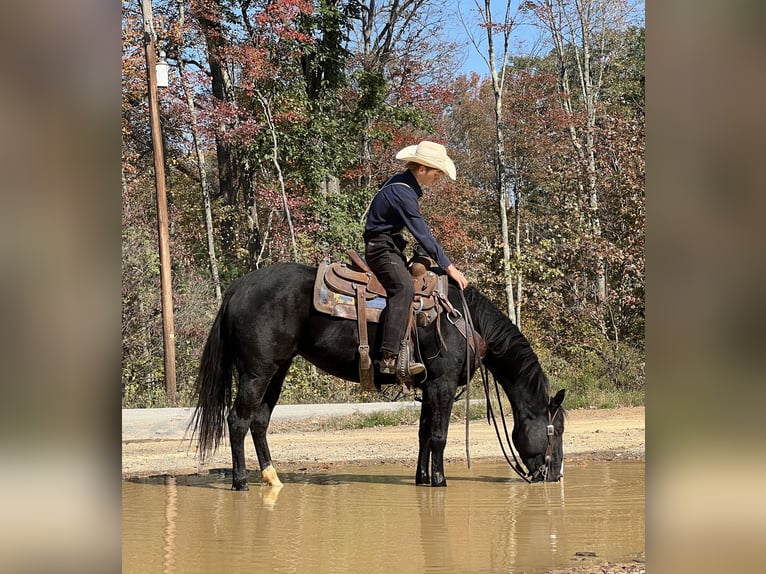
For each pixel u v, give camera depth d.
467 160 42.19
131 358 18.91
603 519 6.36
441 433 7.97
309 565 4.92
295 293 7.74
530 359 8.13
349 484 8.30
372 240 7.66
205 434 7.88
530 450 8.12
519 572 4.72
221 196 27.89
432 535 5.80
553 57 40.88
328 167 26.92
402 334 7.53
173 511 6.80
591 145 28.08
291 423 14.09
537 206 34.66
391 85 31.44
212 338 7.92
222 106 23.88
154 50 18.41
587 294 26.17
